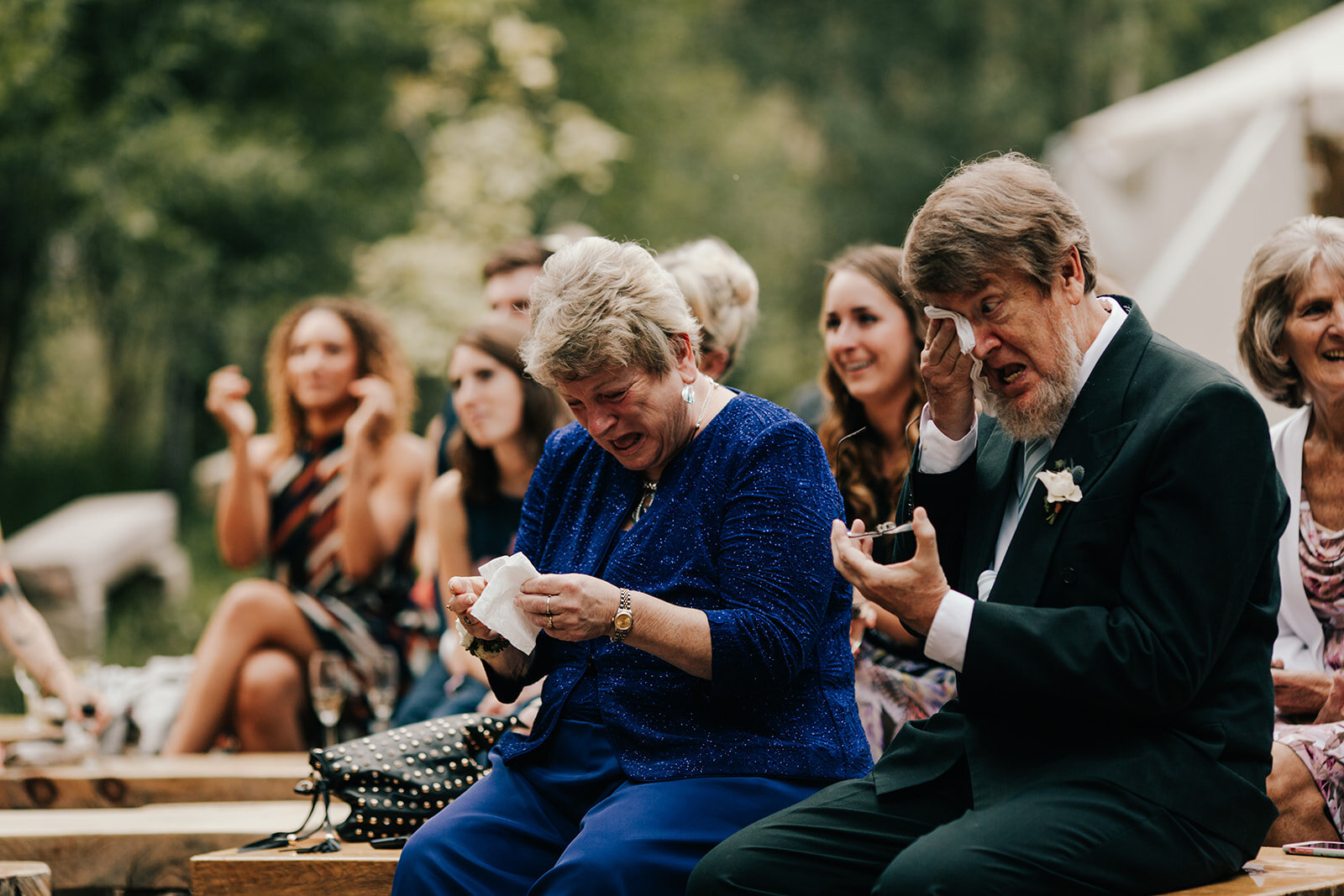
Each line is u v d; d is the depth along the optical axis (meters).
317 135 12.92
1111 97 19.58
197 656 4.43
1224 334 6.39
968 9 20.16
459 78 13.03
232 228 12.21
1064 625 2.17
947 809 2.36
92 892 3.21
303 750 4.47
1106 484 2.24
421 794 2.86
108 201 10.92
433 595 4.66
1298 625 3.12
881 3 20.70
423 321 10.93
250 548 4.77
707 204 18.98
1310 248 3.02
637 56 16.02
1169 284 6.47
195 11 11.45
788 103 21.56
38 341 15.08
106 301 14.23
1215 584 2.15
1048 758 2.27
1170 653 2.13
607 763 2.56
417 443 4.92
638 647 2.38
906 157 19.66
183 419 14.88
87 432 17.12
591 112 15.45
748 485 2.52
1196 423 2.19
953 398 2.44
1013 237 2.22
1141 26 18.88
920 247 2.28
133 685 4.67
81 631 8.54
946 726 2.45
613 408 2.47
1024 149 19.53
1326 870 2.41
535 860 2.53
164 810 3.39
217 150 11.28
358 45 12.43
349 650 4.50
